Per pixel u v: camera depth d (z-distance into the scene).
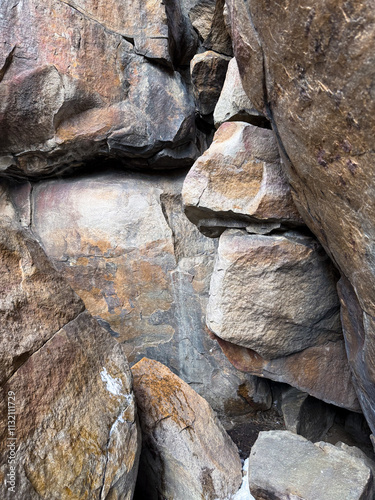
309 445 1.61
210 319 1.84
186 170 3.22
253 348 1.82
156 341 2.96
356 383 1.65
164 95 2.87
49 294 1.19
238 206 1.69
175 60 3.25
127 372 1.39
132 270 2.90
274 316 1.77
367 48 0.68
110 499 1.10
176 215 3.01
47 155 2.88
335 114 0.85
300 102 0.96
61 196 3.07
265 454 1.58
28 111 2.65
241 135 1.67
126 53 2.80
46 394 1.04
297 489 1.39
